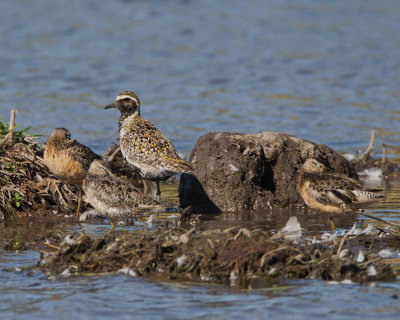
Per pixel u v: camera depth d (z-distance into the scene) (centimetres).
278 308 853
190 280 959
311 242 1144
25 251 1120
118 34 4331
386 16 5144
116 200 1296
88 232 1252
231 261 979
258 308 852
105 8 5119
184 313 836
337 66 3650
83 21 4666
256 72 3488
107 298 887
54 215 1404
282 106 2803
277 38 4353
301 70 3547
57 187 1443
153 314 833
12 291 914
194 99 2909
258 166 1524
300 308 853
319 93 3080
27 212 1407
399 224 1312
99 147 2108
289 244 1019
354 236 1212
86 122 2444
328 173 1292
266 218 1404
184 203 1509
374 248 1143
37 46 3894
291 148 1573
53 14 4828
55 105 2689
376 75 3466
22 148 1477
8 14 4744
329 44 4212
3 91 2886
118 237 1065
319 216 1425
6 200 1401
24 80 3122
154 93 3008
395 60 3812
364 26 4788
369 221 1366
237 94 3028
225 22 4784
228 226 1319
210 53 3903
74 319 818
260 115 2636
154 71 3447
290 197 1531
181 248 1010
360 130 2452
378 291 918
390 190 1716
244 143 1523
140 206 1288
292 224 1192
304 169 1315
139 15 4922
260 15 5050
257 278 964
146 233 1091
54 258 1034
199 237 1043
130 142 1502
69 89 3009
